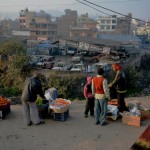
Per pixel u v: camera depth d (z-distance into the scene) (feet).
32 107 27.25
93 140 23.91
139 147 7.37
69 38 142.41
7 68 87.04
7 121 28.63
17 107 34.71
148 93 87.97
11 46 95.50
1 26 326.24
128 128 26.99
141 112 29.55
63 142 23.48
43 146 22.66
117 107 29.84
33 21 312.71
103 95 26.91
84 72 83.35
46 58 131.64
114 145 22.95
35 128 26.71
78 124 27.94
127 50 135.54
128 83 91.86
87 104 29.89
